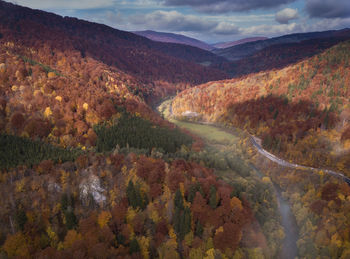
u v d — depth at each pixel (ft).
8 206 222.07
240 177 411.34
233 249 242.37
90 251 196.85
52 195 243.40
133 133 501.15
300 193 398.42
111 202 252.83
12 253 190.70
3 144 347.36
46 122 443.73
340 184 384.68
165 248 225.76
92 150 392.88
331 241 279.49
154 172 289.12
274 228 298.76
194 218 258.57
